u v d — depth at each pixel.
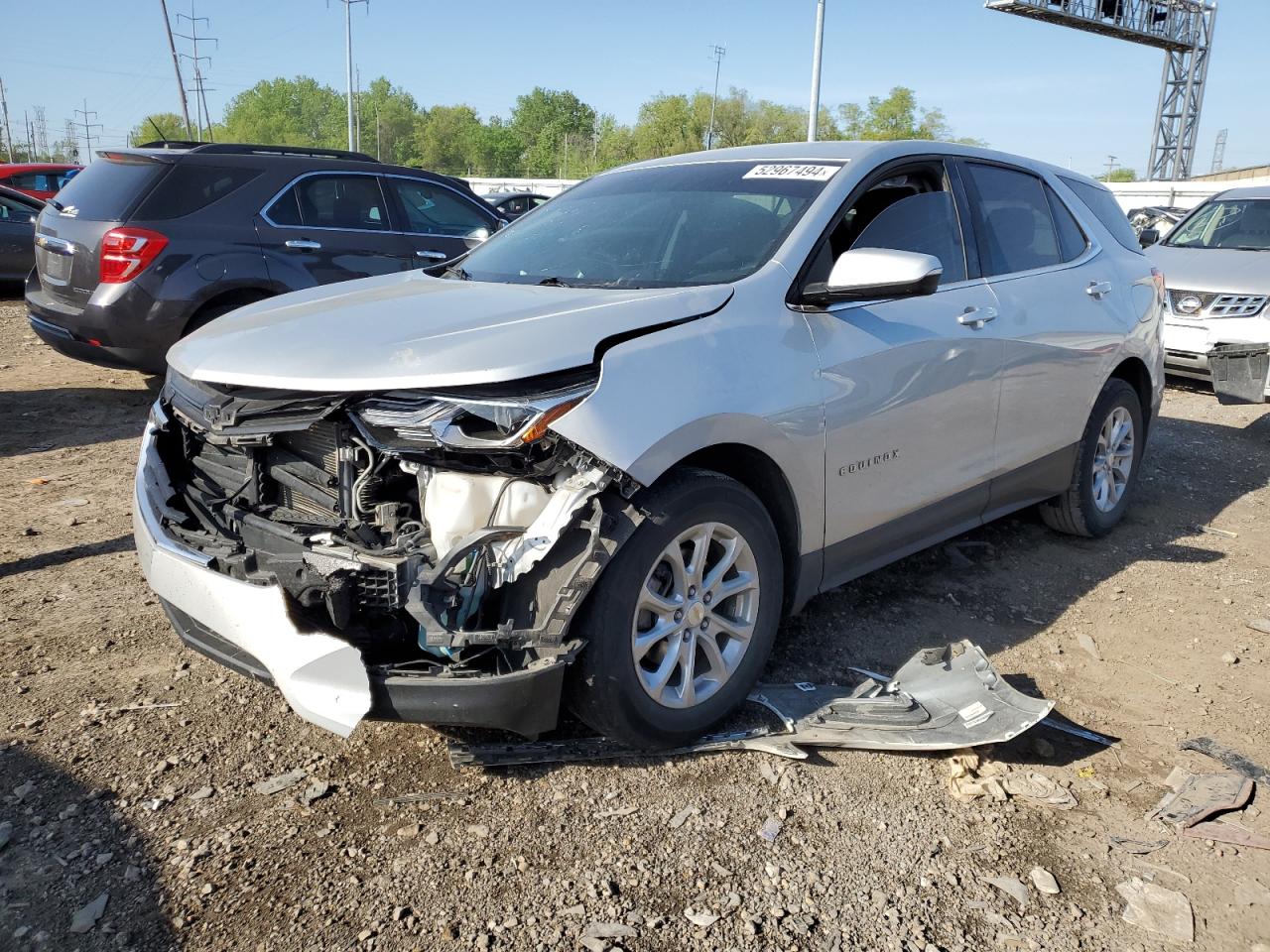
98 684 3.26
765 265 3.19
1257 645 3.84
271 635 2.46
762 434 2.91
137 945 2.17
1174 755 3.06
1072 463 4.60
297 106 104.12
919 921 2.31
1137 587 4.38
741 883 2.41
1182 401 8.57
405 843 2.52
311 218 7.15
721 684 2.97
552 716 2.56
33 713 3.07
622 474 2.53
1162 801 2.81
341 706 2.42
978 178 4.13
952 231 3.90
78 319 6.53
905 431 3.48
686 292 2.98
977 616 4.02
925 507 3.71
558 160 89.81
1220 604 4.21
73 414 7.00
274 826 2.57
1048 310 4.17
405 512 2.61
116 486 5.37
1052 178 4.68
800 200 3.44
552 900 2.33
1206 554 4.79
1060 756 3.04
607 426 2.51
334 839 2.53
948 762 2.97
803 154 3.77
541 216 4.13
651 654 2.92
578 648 2.56
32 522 4.76
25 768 2.79
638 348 2.69
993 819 2.71
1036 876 2.48
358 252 7.31
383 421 2.50
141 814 2.61
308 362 2.67
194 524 2.97
